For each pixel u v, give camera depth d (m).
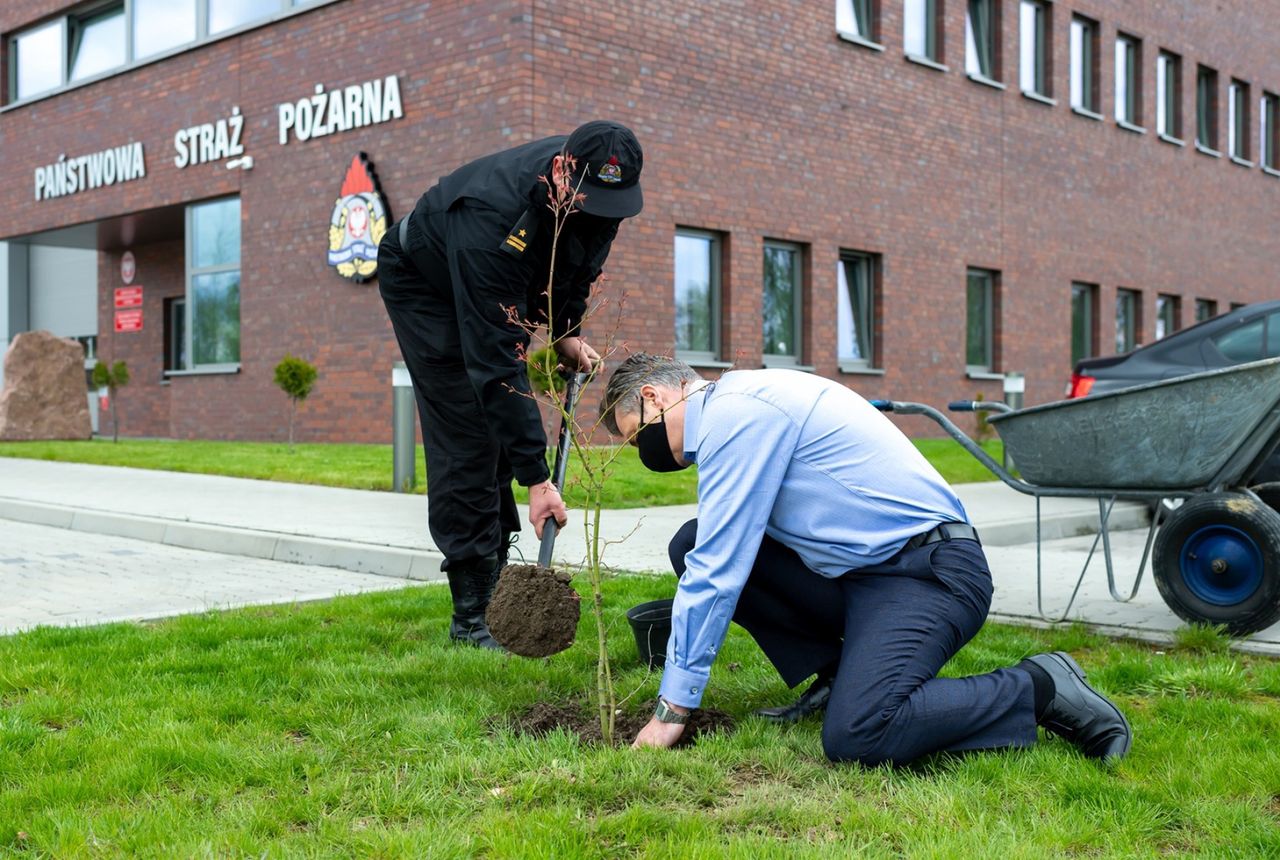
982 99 16.53
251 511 7.64
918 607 2.64
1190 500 4.01
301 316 14.05
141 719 2.93
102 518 7.64
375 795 2.39
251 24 14.40
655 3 12.48
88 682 3.31
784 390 2.73
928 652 2.60
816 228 14.20
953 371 16.14
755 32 13.45
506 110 11.64
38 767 2.57
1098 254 18.83
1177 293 20.80
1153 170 20.06
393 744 2.75
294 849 2.13
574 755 2.63
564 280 3.43
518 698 3.16
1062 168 18.02
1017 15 17.11
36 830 2.21
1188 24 20.81
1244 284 22.75
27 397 16.05
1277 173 23.62
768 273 13.98
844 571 2.79
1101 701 2.67
